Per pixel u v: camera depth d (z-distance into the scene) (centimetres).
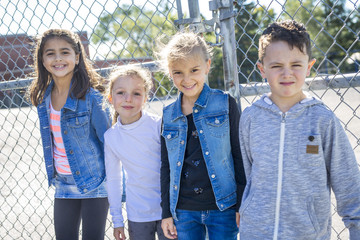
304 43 153
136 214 216
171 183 198
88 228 235
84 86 234
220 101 194
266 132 161
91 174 234
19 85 288
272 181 158
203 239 198
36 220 365
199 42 190
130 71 216
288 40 152
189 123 197
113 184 223
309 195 152
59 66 231
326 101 941
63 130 234
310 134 153
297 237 154
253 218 162
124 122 220
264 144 161
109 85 225
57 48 230
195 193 192
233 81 196
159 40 220
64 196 238
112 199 222
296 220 153
